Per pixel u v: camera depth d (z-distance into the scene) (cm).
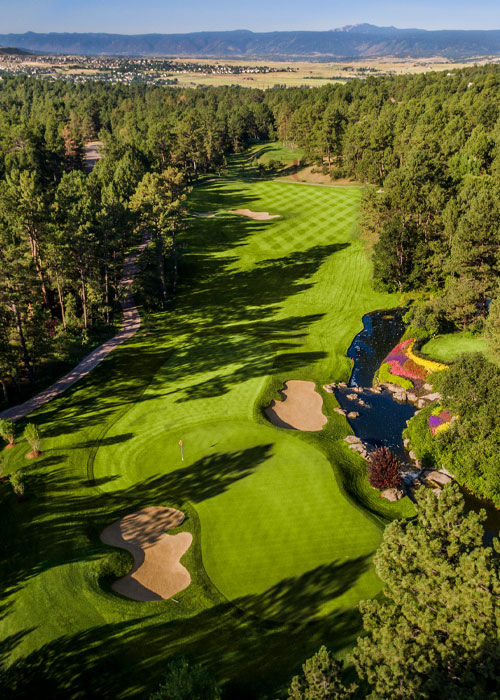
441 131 12825
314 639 2402
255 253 8881
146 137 15175
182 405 4688
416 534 1952
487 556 1795
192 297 7419
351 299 7206
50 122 15325
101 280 7000
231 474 3691
